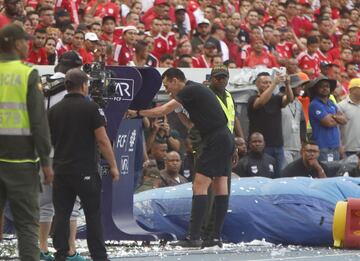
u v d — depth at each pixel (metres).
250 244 42.25
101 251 33.66
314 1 88.12
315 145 51.12
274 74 55.41
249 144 53.03
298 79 56.12
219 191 40.25
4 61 29.64
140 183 48.62
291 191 43.47
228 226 42.88
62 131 33.28
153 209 42.94
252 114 54.41
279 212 42.81
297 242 42.72
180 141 53.56
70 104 33.41
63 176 33.31
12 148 29.25
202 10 74.75
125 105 39.19
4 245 39.25
